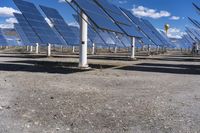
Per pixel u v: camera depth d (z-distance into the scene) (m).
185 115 7.94
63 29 39.34
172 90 12.29
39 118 7.34
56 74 17.30
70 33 40.53
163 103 9.47
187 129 6.67
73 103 9.11
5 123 6.83
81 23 20.95
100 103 9.22
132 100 9.84
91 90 11.73
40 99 9.59
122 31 25.12
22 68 20.73
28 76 15.98
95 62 28.98
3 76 15.77
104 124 6.98
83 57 21.19
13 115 7.54
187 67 24.98
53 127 6.65
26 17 33.88
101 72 19.09
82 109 8.35
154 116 7.78
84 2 21.50
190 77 17.39
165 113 8.13
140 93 11.34
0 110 8.02
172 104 9.34
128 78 16.19
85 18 20.81
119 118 7.52
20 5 34.16
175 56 48.16
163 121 7.31
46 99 9.62
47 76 16.16
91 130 6.51
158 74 18.81
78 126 6.77
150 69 22.25
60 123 6.96
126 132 6.43
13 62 26.23
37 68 20.91
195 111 8.43
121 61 31.45
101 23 20.39
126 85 13.50
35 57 35.59
